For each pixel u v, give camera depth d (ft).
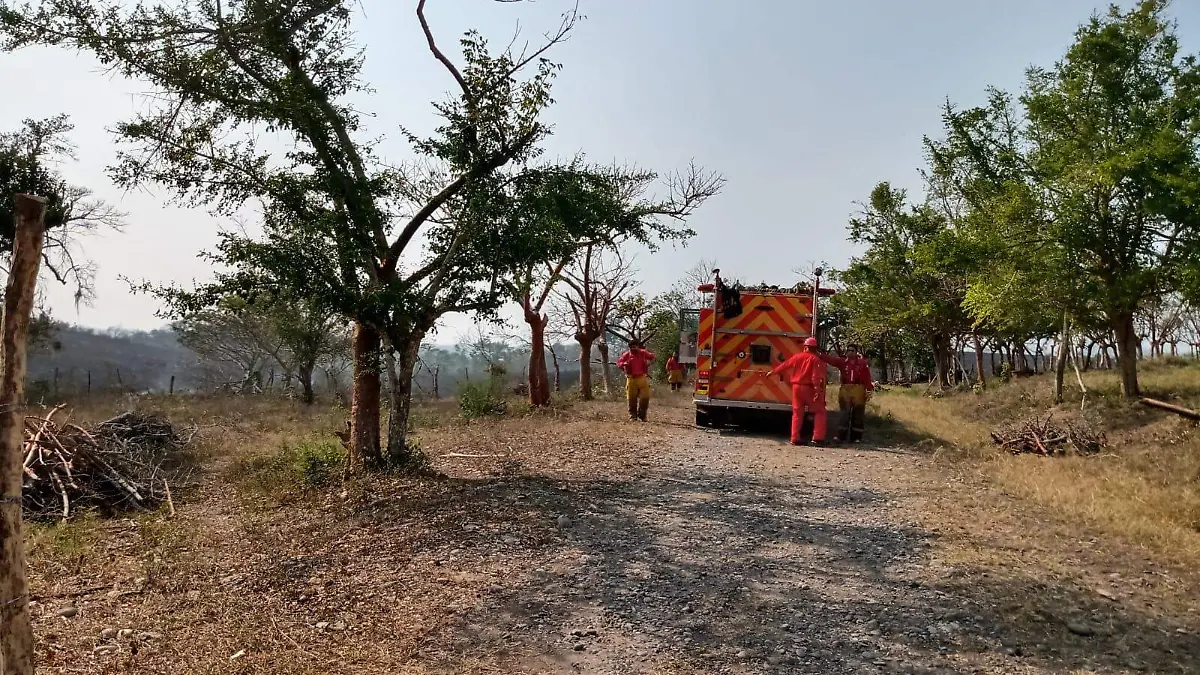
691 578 20.26
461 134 32.55
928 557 22.18
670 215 47.73
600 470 35.58
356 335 34.30
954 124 61.57
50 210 69.77
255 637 16.39
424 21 32.60
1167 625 17.19
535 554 22.26
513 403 71.46
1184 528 25.63
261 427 57.67
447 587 19.56
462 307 33.53
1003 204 54.70
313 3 31.89
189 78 31.32
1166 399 53.31
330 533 24.68
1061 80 53.31
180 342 123.75
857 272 98.43
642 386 59.88
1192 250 46.47
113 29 30.58
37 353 104.12
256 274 31.89
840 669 15.05
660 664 15.26
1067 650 15.85
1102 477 33.81
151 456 38.09
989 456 41.01
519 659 15.47
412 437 47.62
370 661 15.30
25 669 11.19
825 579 20.24
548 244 32.48
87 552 23.38
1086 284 52.95
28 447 30.76
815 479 34.65
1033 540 24.07
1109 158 47.16
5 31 29.76
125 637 16.53
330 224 30.86
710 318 53.57
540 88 32.53
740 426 56.44
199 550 23.53
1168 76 50.72
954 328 95.81
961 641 16.29
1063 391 65.92
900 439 50.24
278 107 31.27
